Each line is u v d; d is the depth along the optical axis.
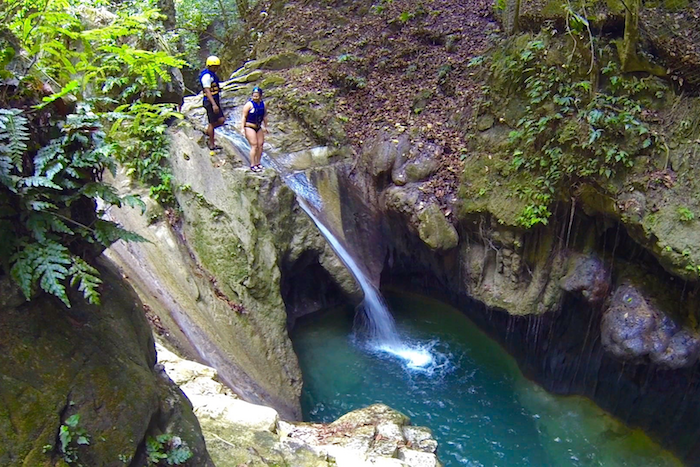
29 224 2.40
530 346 7.81
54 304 2.57
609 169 6.25
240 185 7.69
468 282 8.29
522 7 7.95
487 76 8.73
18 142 2.30
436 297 9.52
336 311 9.41
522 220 7.07
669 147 6.06
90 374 2.56
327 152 9.54
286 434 4.87
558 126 6.81
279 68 11.85
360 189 9.33
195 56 16.58
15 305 2.39
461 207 7.96
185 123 7.98
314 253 8.37
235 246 7.33
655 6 7.07
